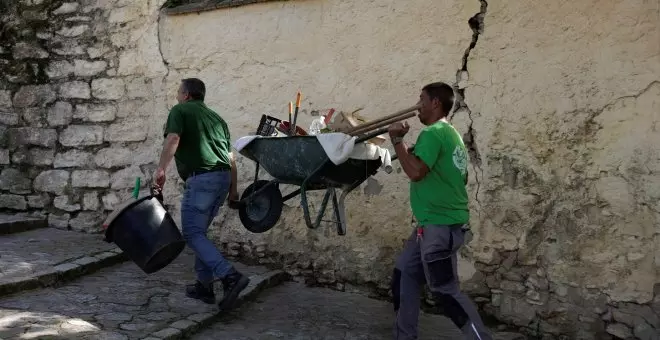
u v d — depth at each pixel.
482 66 4.65
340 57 5.20
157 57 5.93
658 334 4.01
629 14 4.15
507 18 4.56
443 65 4.80
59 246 5.46
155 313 4.11
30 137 6.35
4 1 6.41
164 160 4.00
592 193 4.27
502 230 4.57
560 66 4.38
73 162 6.21
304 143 3.80
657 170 4.05
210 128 4.26
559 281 4.36
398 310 3.77
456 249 3.54
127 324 3.86
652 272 4.05
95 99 6.15
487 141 4.64
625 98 4.16
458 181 3.53
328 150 3.60
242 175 5.61
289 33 5.41
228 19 5.66
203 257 4.11
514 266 4.53
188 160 4.19
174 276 5.02
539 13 4.45
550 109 4.41
